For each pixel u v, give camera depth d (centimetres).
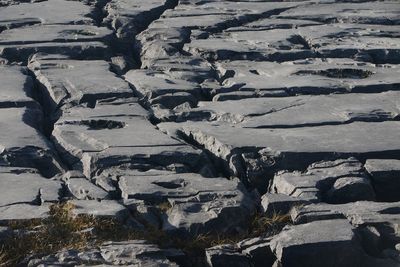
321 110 2608
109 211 1788
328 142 2283
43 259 1619
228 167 2202
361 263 1695
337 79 2991
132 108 2627
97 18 4203
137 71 3138
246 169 2173
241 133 2361
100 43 3494
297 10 4294
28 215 1770
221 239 1778
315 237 1692
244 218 1831
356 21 4022
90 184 1983
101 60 3312
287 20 4025
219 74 3128
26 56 3359
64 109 2664
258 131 2384
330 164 2130
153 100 2739
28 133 2336
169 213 1841
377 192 2055
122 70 3331
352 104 2670
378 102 2698
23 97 2698
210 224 1789
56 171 2156
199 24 3906
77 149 2244
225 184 1975
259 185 2159
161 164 2147
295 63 3238
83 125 2450
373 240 1744
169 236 1764
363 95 2789
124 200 1895
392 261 1716
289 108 2630
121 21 3938
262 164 2169
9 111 2558
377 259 1722
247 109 2612
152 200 1895
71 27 3806
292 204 1880
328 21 4062
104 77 2984
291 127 2452
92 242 1691
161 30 3750
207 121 2553
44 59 3272
